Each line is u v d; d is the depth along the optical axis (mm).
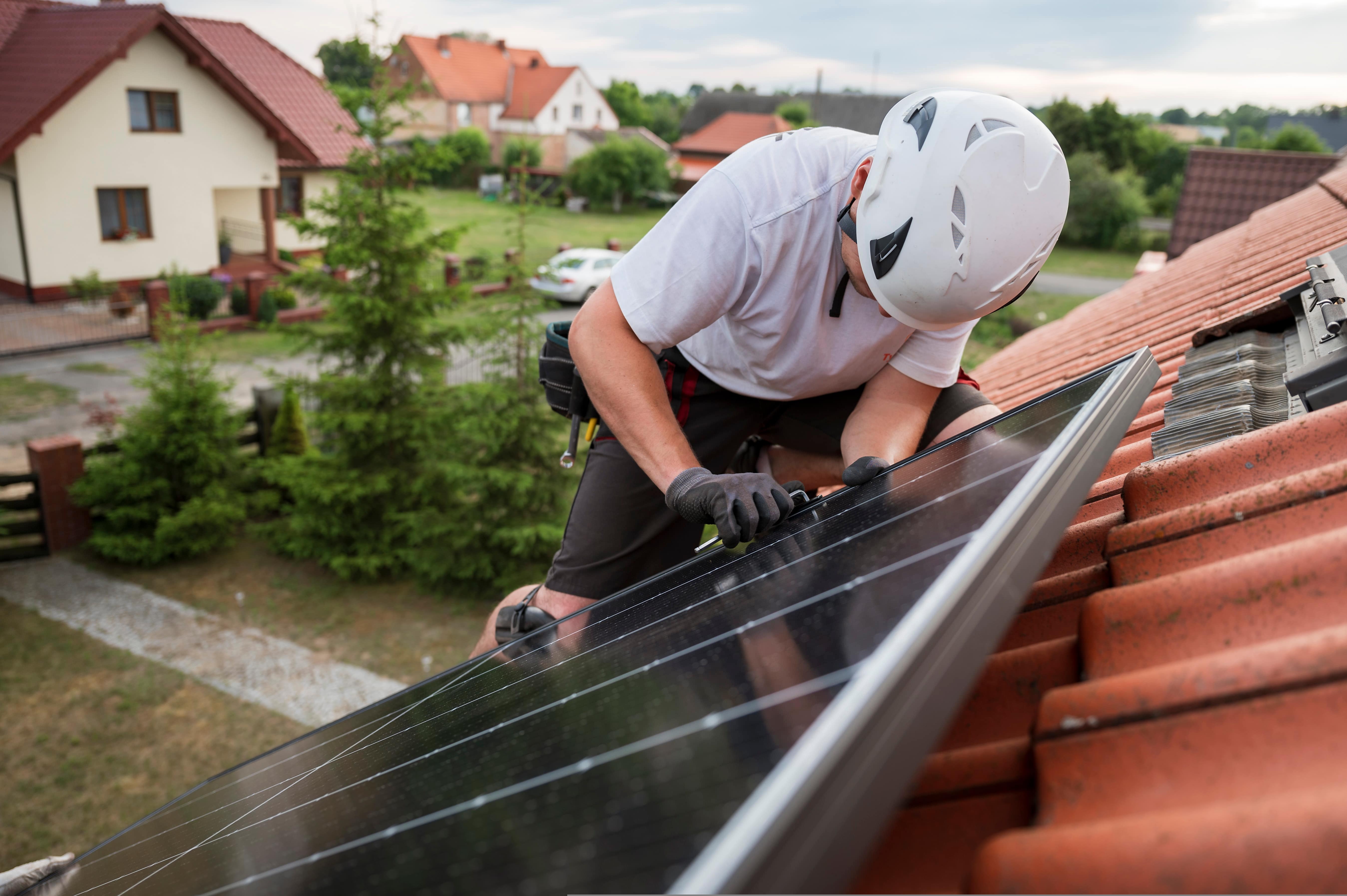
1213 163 16141
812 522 1335
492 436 8914
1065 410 1196
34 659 8133
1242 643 805
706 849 422
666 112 82250
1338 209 5320
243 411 11195
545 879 496
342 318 9719
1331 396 1365
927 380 1945
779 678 637
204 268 22062
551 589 2174
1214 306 3586
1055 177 1506
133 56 19781
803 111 63125
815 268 1706
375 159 9602
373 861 694
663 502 2082
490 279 9320
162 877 1149
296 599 9430
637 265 1664
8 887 1558
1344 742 578
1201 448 1433
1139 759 639
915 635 535
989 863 579
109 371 16719
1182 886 496
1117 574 1072
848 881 412
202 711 7539
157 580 9680
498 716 1016
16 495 11641
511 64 66125
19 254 19609
